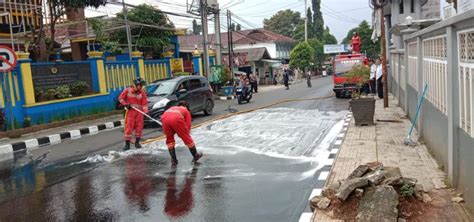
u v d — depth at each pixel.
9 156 10.43
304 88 31.14
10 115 12.75
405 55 11.80
